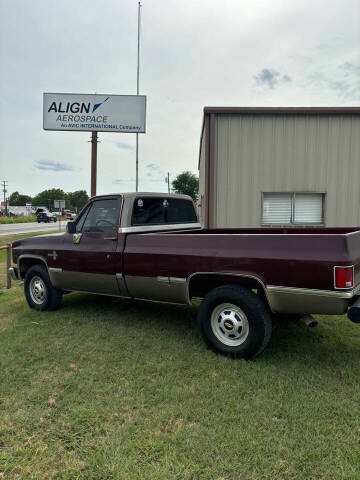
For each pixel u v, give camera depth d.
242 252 3.56
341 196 10.05
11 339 4.26
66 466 2.21
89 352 3.87
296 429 2.53
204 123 10.86
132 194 4.66
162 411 2.75
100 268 4.65
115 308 5.53
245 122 10.05
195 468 2.17
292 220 10.26
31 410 2.79
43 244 5.35
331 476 2.11
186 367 3.48
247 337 3.54
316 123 9.95
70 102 13.53
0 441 2.44
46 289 5.34
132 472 2.15
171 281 4.03
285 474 2.13
